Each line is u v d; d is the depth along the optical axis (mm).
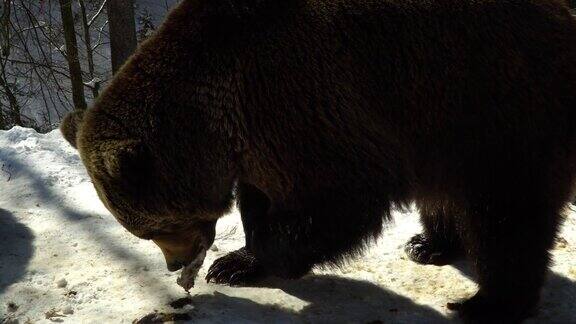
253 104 5188
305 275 6227
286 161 5207
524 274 5500
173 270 5883
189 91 5250
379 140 5301
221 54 5246
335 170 5188
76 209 7324
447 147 5453
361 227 5410
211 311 5543
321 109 5121
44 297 5719
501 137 5328
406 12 5305
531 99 5305
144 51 5465
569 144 5504
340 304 5855
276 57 5160
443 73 5289
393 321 5621
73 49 17281
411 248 6746
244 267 6199
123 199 5148
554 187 5520
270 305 5777
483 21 5312
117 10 17438
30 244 6594
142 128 5191
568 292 6082
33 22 18000
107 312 5512
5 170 8133
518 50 5305
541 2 5520
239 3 5297
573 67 5457
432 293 6121
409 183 5578
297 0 5285
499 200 5445
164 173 5223
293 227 5398
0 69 19062
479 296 5762
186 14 5441
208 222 5840
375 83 5285
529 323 5699
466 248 5855
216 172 5434
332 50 5191
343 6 5305
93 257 6406
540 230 5461
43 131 18562
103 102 5383
